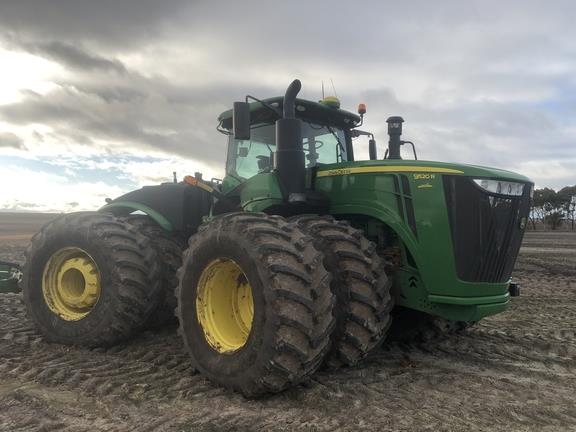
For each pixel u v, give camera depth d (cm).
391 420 323
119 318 468
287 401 352
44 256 510
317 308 346
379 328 391
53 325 495
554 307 756
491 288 410
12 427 308
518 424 323
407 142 550
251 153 533
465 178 400
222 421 317
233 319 395
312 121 538
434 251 399
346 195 448
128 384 379
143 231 523
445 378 409
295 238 365
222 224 387
